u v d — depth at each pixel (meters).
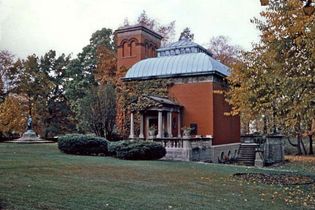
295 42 12.96
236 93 16.59
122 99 33.88
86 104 31.81
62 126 50.34
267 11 14.47
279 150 33.38
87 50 55.69
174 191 10.64
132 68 35.41
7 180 10.24
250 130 51.59
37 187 9.46
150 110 30.47
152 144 21.69
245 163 29.89
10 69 45.56
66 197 8.48
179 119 32.00
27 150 22.36
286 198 10.95
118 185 10.96
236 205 9.23
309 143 45.94
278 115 14.74
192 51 37.78
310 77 12.77
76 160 17.92
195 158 25.98
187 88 32.19
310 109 13.04
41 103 48.06
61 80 54.41
